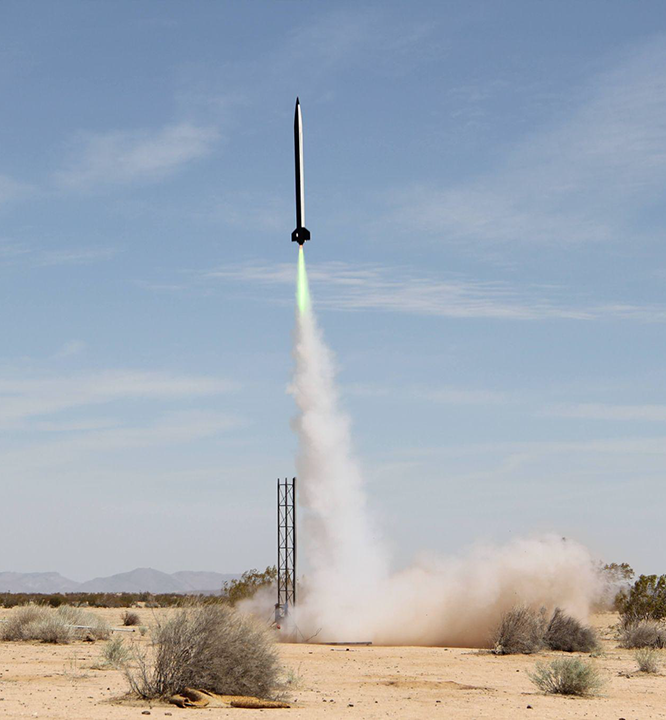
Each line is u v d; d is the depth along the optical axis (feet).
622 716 74.84
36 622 151.53
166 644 76.84
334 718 68.08
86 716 64.28
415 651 148.25
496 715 73.20
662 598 197.06
